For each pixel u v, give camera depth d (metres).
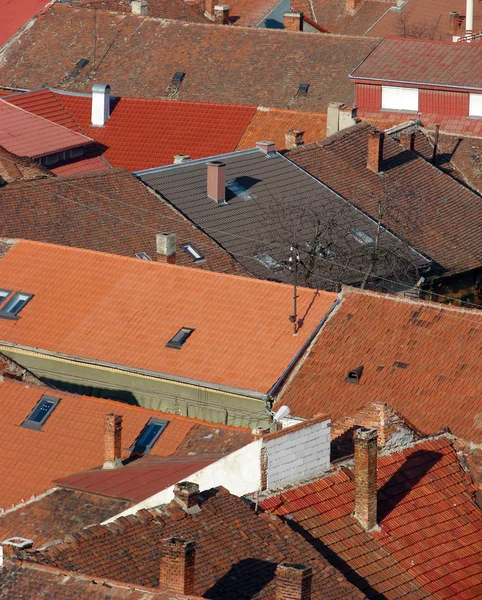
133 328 169.25
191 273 173.62
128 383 166.25
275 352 160.62
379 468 124.12
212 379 160.00
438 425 146.62
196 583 99.12
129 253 199.75
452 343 156.00
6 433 146.38
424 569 115.69
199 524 106.25
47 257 181.75
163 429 143.25
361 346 158.88
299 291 166.88
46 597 93.94
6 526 124.94
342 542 114.06
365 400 152.50
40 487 139.62
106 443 136.00
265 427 157.50
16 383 151.62
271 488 116.25
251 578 101.25
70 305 174.25
